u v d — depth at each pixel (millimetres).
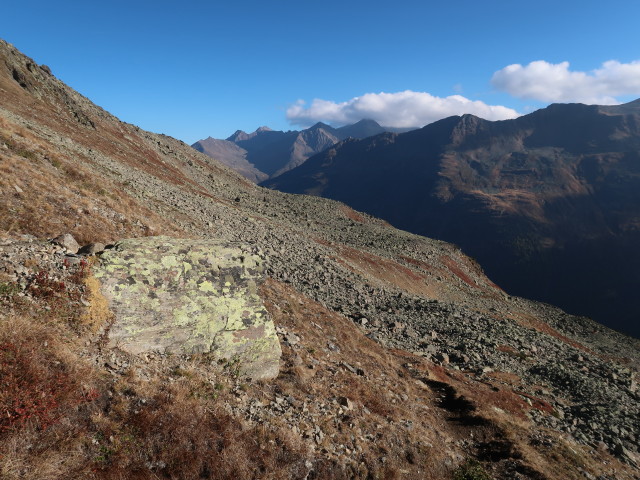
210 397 10641
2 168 17266
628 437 20438
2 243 11492
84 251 12742
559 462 15469
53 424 7660
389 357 23297
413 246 86875
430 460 13320
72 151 36375
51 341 8906
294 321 20625
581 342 63750
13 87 56094
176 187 55188
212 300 13156
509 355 32938
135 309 11438
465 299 66438
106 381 9180
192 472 8625
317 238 64125
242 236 40500
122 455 7965
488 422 17375
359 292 39812
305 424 11867
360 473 11297
